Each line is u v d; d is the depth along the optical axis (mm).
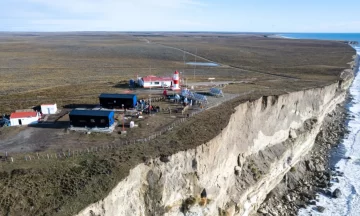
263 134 47406
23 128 38156
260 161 44281
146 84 65000
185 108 45406
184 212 31250
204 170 32688
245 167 41312
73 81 76375
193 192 31734
